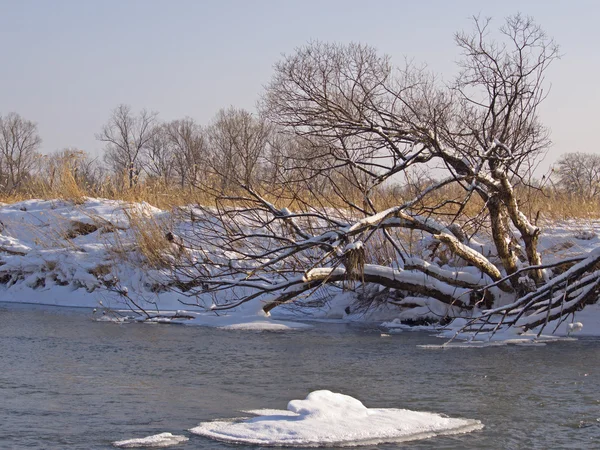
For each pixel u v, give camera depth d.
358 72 13.67
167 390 8.09
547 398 7.79
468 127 13.88
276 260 13.17
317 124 13.34
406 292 14.75
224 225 14.91
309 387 8.30
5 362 9.64
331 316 15.23
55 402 7.45
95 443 6.04
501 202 13.32
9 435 6.25
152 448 5.88
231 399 7.67
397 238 15.73
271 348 11.07
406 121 13.09
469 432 6.46
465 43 13.79
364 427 6.29
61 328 12.98
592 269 12.93
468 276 13.66
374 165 13.61
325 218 13.78
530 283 13.42
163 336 12.19
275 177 14.89
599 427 6.67
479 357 10.33
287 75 13.59
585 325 12.71
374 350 10.95
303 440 5.94
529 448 6.04
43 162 24.86
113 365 9.55
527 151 13.28
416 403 7.56
